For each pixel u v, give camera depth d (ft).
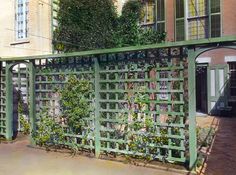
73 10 27.73
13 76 19.81
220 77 29.68
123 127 13.96
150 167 12.98
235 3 28.94
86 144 15.25
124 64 13.82
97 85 14.48
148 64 13.29
